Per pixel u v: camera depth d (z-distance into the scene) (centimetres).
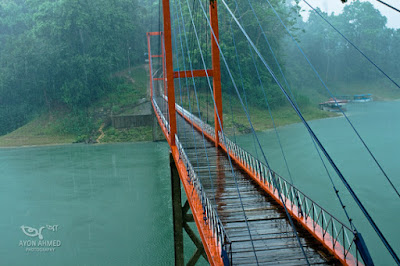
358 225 1850
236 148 1645
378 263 1521
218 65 1873
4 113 6569
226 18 6550
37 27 6406
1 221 2236
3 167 3791
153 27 8669
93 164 3703
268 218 1003
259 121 5772
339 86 10650
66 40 6391
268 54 7056
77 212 2322
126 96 6600
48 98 6469
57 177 3244
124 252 1756
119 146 4809
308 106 6944
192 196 1112
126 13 7312
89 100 6284
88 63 6188
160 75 7319
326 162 3134
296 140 4228
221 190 1258
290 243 854
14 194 2784
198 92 6412
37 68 6259
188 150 1936
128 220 2141
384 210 2044
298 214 984
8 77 6481
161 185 2789
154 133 5009
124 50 7694
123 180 3008
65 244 1877
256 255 803
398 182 2531
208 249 815
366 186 2470
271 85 6794
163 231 1959
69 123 5950
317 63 10775
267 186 1241
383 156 3269
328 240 836
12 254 1792
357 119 6028
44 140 5556
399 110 7269
